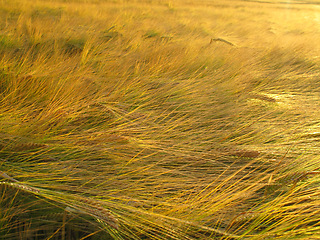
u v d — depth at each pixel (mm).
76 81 3209
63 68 3629
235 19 14625
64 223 1568
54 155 2238
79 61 4367
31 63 3861
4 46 4809
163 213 1705
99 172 2111
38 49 5066
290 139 2744
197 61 4809
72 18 8820
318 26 13953
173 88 3590
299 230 1516
